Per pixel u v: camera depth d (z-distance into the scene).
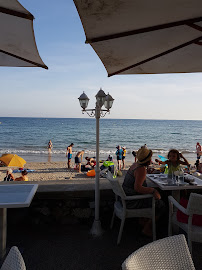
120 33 2.35
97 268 2.94
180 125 109.50
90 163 18.41
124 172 17.00
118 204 3.73
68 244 3.48
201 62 3.28
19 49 2.73
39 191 3.99
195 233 2.86
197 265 3.00
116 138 54.66
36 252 3.26
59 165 21.27
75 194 4.05
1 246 3.05
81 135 60.44
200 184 3.77
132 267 1.50
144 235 3.70
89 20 2.08
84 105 4.01
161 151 36.62
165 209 3.85
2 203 2.65
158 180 4.00
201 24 2.27
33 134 62.09
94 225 3.82
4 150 35.00
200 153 21.39
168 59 3.16
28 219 4.08
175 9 1.98
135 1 1.81
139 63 3.25
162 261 1.67
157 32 2.39
